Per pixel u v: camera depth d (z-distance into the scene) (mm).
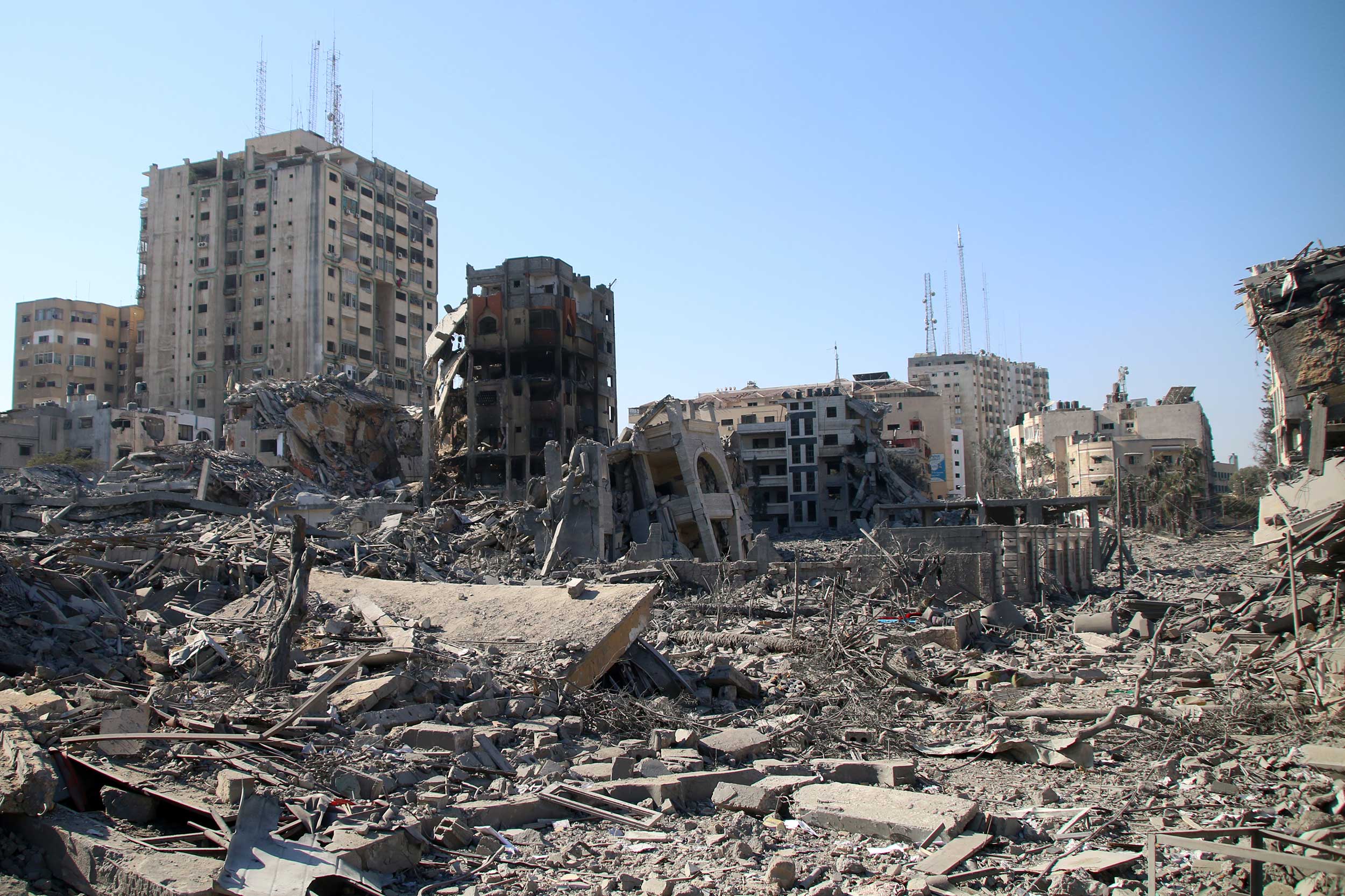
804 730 18344
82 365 125062
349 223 119250
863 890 10438
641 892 10258
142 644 19422
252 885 9133
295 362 112688
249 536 32094
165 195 121312
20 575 20594
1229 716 19172
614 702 18578
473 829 11711
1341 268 34906
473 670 18703
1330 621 24734
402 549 37812
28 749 11641
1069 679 25828
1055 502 68125
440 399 93500
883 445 108562
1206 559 70312
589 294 100875
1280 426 39906
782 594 42156
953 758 17438
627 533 61875
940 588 43500
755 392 124250
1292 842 9766
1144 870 11039
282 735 14258
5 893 9836
